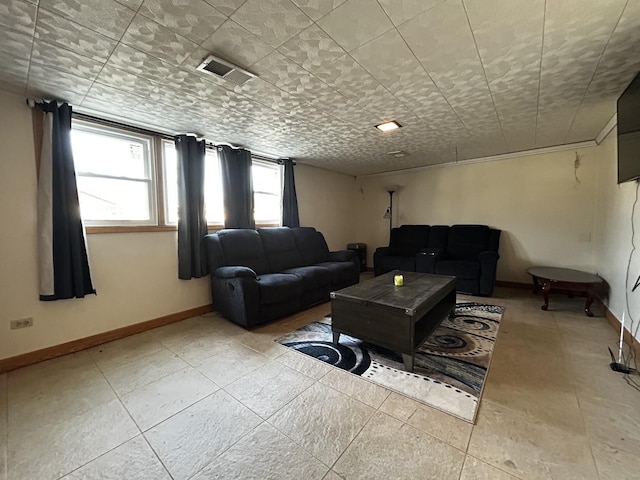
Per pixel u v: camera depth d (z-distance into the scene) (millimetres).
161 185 3145
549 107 2643
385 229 6000
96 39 1582
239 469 1264
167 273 3133
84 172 2643
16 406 1717
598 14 1426
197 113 2680
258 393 1813
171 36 1568
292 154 4391
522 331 2727
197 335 2762
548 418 1550
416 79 2096
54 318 2385
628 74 2035
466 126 3156
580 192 3871
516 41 1648
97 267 2633
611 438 1402
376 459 1301
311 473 1235
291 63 1859
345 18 1438
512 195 4410
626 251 2615
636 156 2006
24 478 1235
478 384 1870
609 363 2119
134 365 2191
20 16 1382
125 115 2697
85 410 1673
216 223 3738
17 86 2102
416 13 1408
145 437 1461
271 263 3844
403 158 4676
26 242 2264
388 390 1826
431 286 2664
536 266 4238
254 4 1329
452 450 1343
